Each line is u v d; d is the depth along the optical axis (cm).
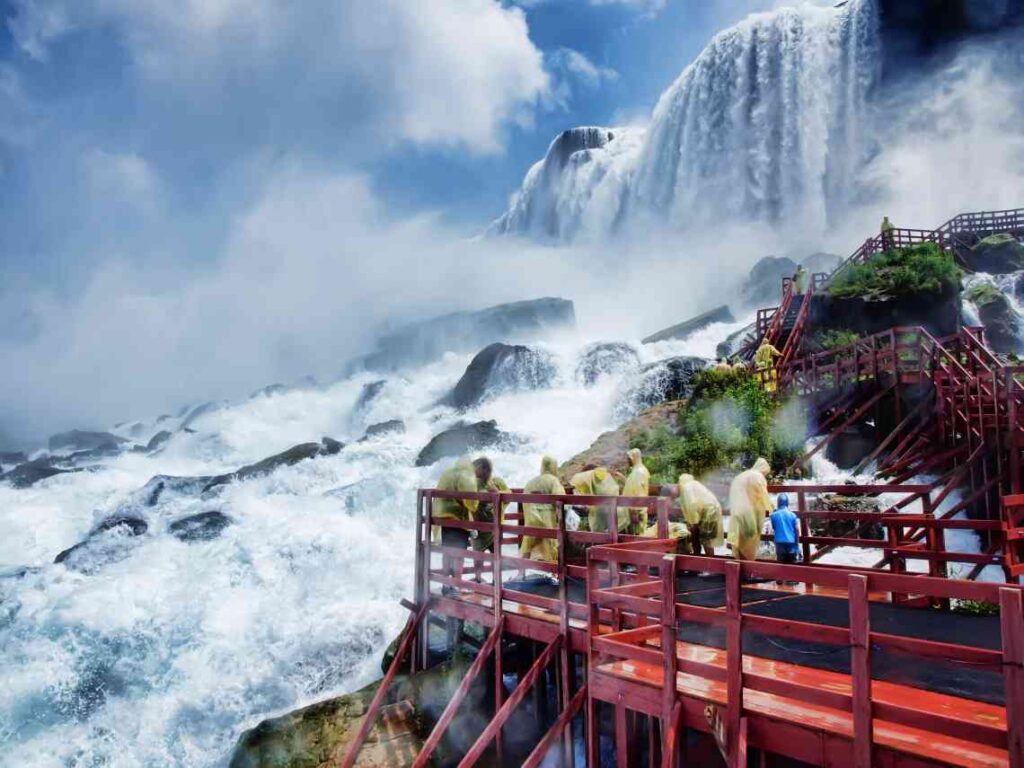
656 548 996
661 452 2539
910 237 4488
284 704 1609
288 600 1934
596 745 879
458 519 1347
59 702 1697
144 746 1575
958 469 1903
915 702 695
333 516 2466
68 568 2283
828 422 2461
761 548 1834
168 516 2689
